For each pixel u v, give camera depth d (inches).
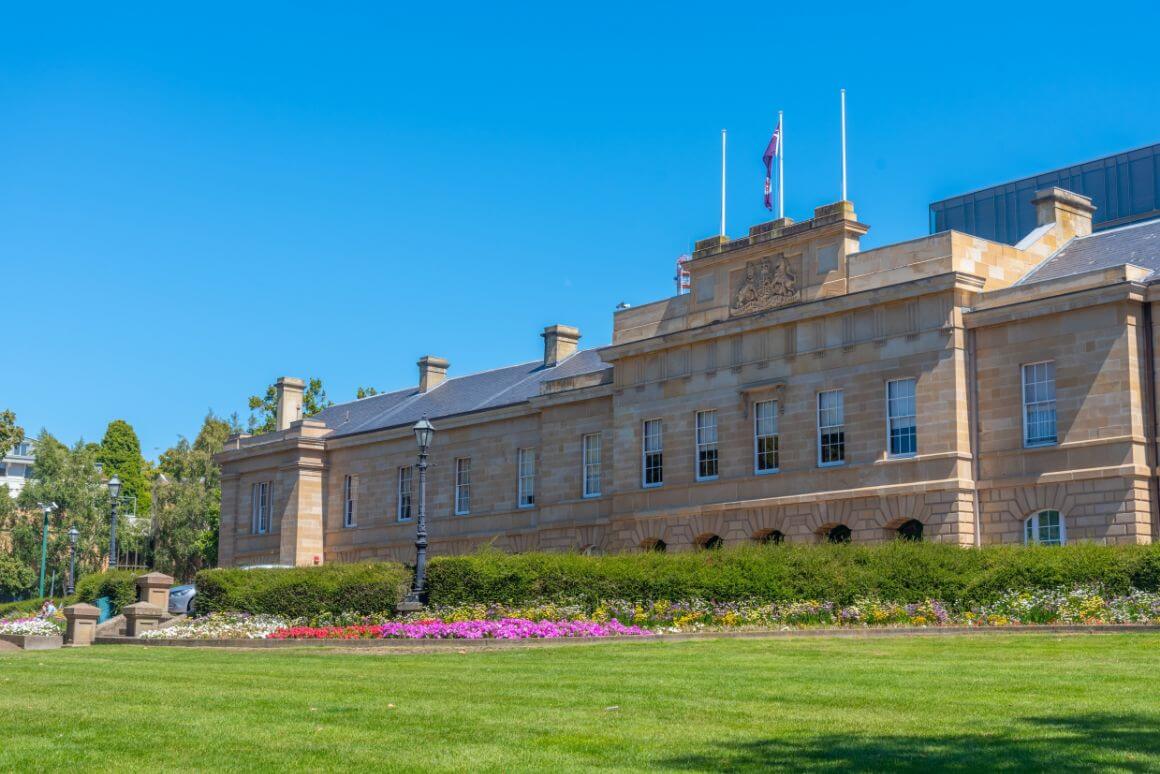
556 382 2416.3
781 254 1984.5
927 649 1102.4
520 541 2464.3
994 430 1734.7
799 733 634.2
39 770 563.8
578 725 673.0
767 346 1984.5
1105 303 1637.6
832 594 1503.4
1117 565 1363.2
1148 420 1617.9
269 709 753.6
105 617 2346.2
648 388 2170.3
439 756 585.6
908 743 597.6
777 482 1943.9
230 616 1755.7
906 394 1809.8
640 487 2161.7
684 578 1562.5
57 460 4195.4
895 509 1786.4
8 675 1027.9
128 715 735.1
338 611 1720.0
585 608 1585.9
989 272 1814.7
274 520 3046.3
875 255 1855.3
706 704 747.4
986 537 1724.9
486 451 2596.0
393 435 2805.1
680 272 2938.0
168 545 4141.2
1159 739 596.4
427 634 1395.2
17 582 4040.4
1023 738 604.1
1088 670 884.0
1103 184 3334.2
